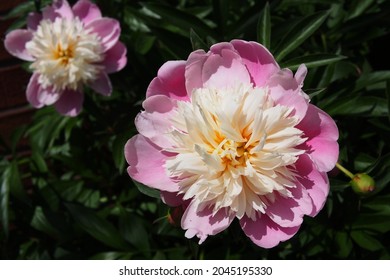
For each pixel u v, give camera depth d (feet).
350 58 3.49
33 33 3.36
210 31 3.10
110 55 3.37
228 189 2.53
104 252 3.45
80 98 3.41
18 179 3.53
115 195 3.84
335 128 2.52
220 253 3.15
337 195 3.06
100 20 3.32
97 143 3.76
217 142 2.56
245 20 3.10
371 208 3.06
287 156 2.51
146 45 3.36
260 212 2.58
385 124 3.12
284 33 3.11
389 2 3.30
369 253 3.07
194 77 2.60
